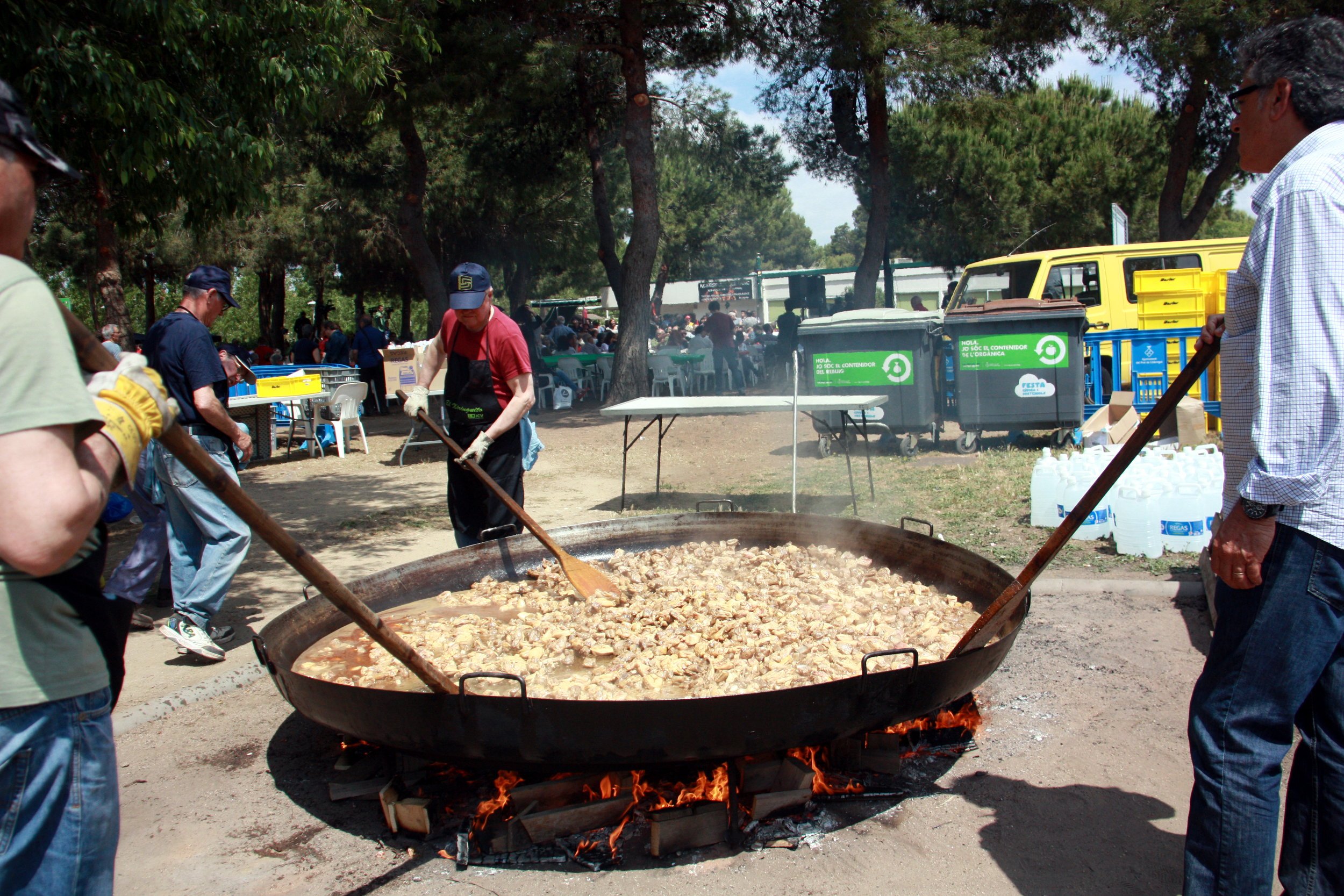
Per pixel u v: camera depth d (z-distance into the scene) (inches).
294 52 218.1
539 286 1785.2
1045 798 112.4
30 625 57.9
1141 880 96.0
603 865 101.5
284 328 1334.9
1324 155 74.1
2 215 56.7
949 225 1007.0
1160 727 128.6
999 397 346.0
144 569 184.4
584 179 1027.3
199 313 171.2
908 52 542.0
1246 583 76.5
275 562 249.8
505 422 178.9
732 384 735.7
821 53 577.9
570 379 682.8
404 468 413.7
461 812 113.0
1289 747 78.7
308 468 422.6
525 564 187.0
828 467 346.9
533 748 99.0
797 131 756.6
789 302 828.0
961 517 250.7
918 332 344.8
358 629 151.6
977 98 586.6
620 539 195.8
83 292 1189.1
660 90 713.6
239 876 104.3
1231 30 569.9
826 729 100.9
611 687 122.4
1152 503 202.8
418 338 1720.0
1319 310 70.9
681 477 349.4
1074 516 98.5
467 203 981.8
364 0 295.0
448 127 916.6
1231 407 83.0
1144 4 559.8
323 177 935.0
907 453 354.6
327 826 114.2
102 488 56.6
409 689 124.2
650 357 654.5
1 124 56.3
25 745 58.0
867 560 175.9
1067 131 1007.0
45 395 53.6
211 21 201.9
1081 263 422.6
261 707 153.5
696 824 103.4
